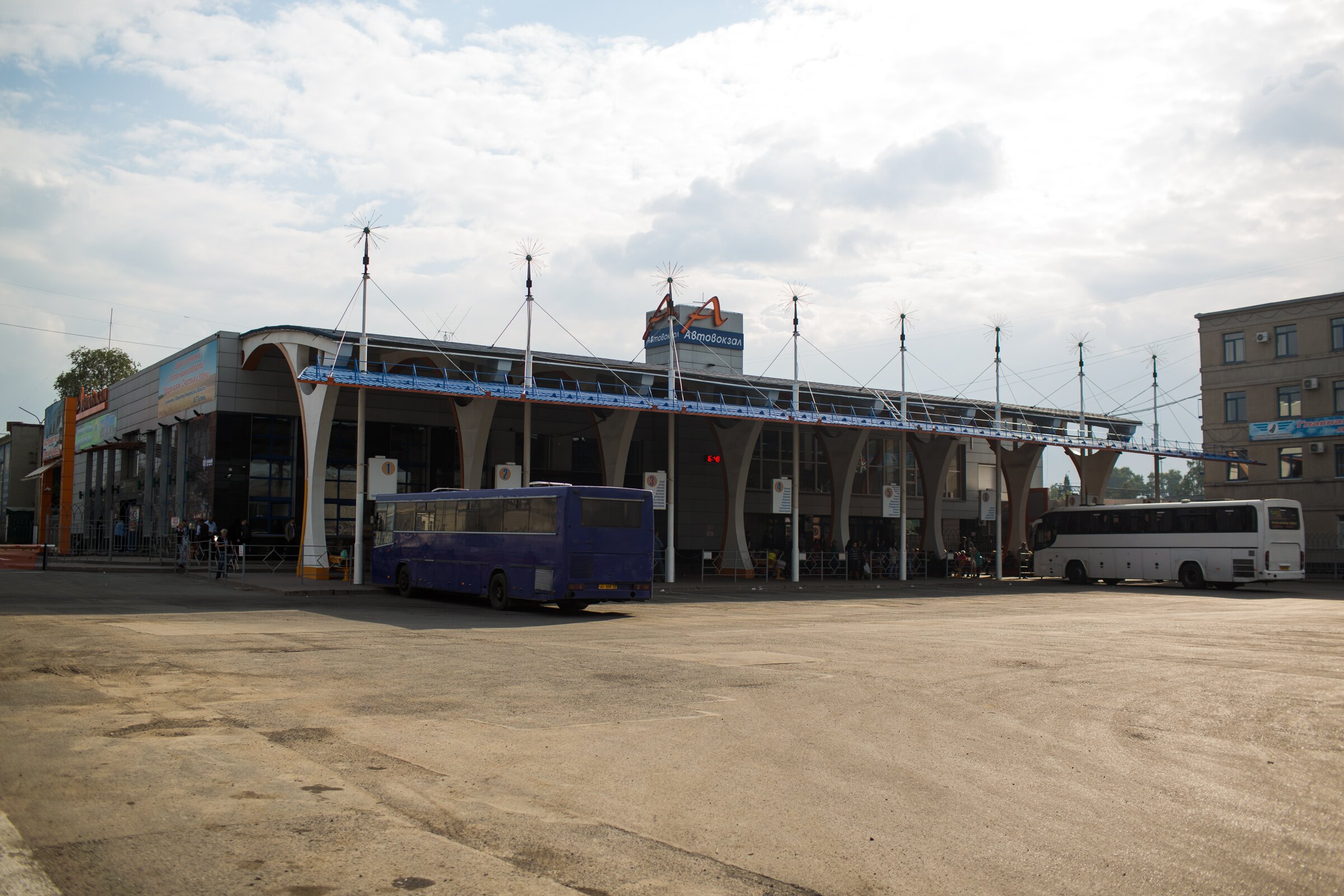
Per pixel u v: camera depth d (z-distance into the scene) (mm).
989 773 7512
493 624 19828
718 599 29609
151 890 4695
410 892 4758
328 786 6625
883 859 5449
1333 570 51469
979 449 57781
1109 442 46094
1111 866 5402
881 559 44531
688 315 49281
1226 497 55938
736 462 40094
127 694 10109
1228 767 7934
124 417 49625
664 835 5793
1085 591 36250
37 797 6215
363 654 14125
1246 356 55781
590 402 31797
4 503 74438
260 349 35281
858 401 44531
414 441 40375
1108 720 9922
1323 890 5102
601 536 22500
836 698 10914
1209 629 20766
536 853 5383
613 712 9766
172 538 39375
